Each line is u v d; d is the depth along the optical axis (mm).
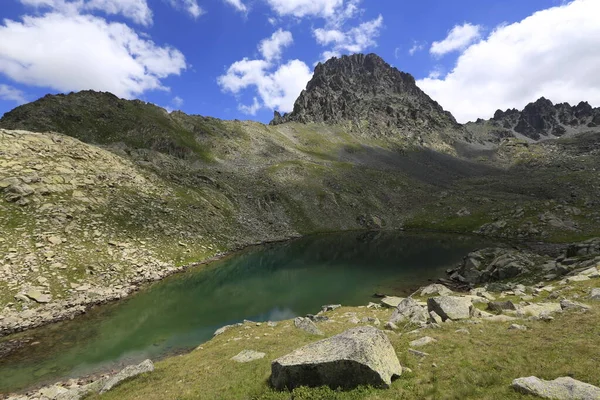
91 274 52906
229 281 64500
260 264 79562
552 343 17469
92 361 32625
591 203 133000
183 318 44875
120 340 37594
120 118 174500
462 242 110312
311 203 155625
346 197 168750
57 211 62406
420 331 24328
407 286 60594
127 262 60500
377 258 86562
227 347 28672
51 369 31062
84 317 43781
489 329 22062
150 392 20031
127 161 104188
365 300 53188
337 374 15289
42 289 45031
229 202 125688
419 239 119562
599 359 14625
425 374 15805
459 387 13898
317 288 60125
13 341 36250
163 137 170250
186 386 19906
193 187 118812
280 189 159500
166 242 74562
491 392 13078
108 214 71688
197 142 197125
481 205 166125
